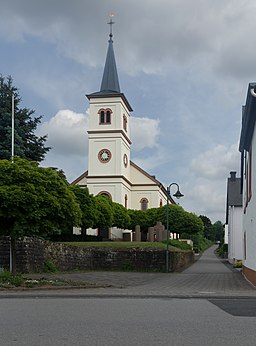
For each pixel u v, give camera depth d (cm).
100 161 6838
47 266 2722
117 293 1566
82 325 900
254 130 1998
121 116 6919
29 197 1795
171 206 6481
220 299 1482
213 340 757
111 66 7281
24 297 1477
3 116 4419
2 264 2355
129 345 718
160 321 955
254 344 728
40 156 4641
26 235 1908
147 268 3412
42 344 723
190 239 8594
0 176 1830
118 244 3844
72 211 1933
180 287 1962
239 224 5147
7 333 813
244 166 2833
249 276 2392
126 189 7081
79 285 1759
